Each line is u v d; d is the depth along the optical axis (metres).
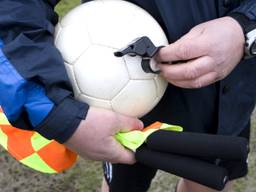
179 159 0.96
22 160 1.09
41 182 2.21
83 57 1.03
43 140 1.10
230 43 1.06
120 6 1.10
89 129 0.98
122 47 1.03
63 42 1.05
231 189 2.10
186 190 1.78
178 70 1.03
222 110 1.31
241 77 1.30
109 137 0.99
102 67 1.02
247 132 1.52
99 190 2.19
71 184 2.20
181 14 1.15
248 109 1.38
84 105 0.98
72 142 0.99
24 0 1.01
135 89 1.05
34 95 0.97
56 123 0.97
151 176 1.62
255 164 2.27
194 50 1.02
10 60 0.96
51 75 0.96
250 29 1.09
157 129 1.02
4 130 1.10
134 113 1.08
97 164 2.26
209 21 1.12
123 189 1.61
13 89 0.95
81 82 1.03
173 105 1.31
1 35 1.00
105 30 1.04
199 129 1.35
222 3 1.16
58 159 1.10
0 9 0.99
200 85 1.05
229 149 0.90
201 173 0.94
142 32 1.06
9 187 2.19
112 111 1.02
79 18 1.07
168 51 1.03
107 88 1.03
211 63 1.04
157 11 1.16
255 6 1.11
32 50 0.98
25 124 1.02
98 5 1.10
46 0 1.10
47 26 1.03
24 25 1.00
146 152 1.00
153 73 1.06
